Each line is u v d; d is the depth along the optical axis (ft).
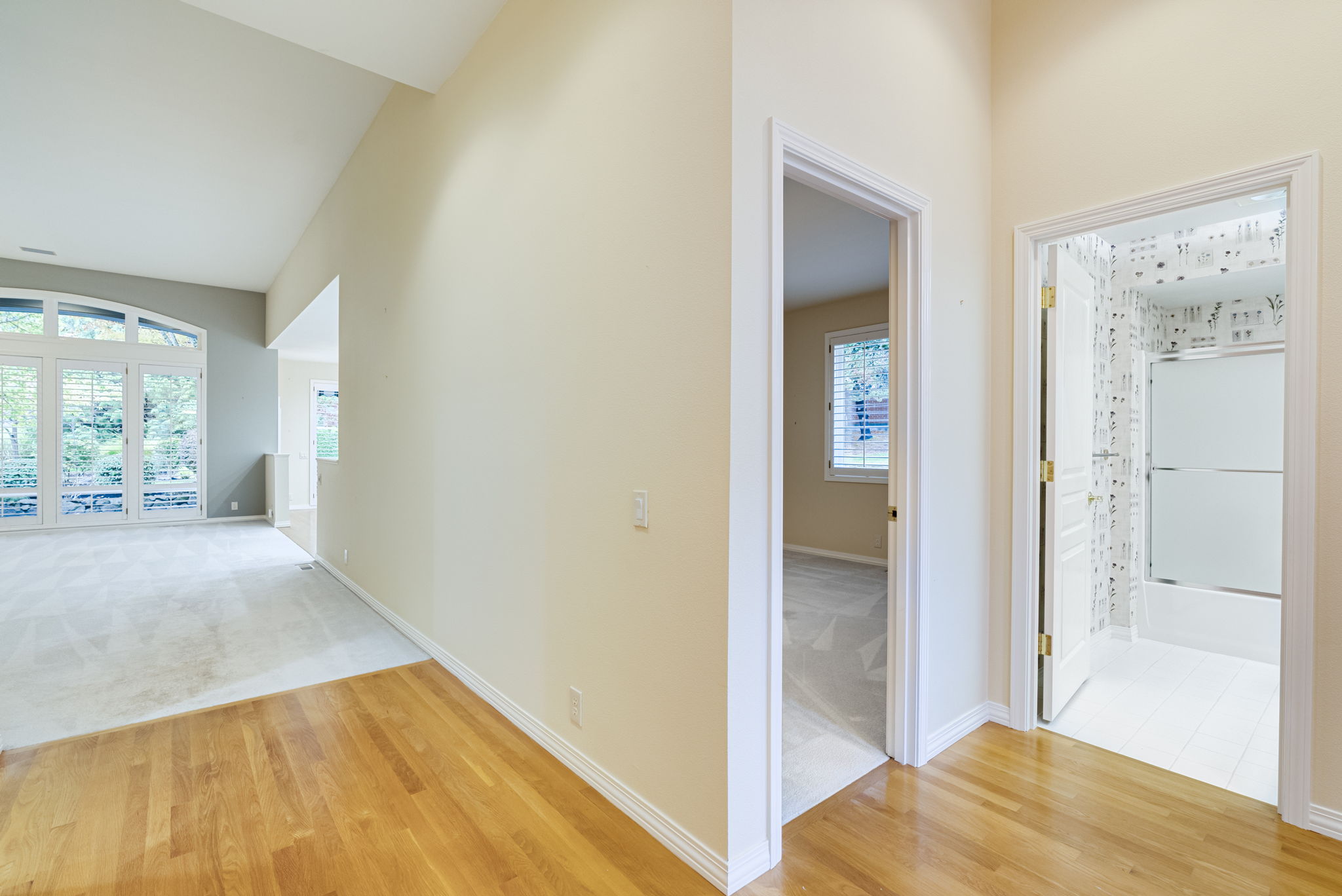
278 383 35.22
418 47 9.55
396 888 5.22
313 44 9.50
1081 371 9.37
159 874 5.35
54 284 26.09
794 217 12.98
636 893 5.17
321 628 12.73
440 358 10.68
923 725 7.29
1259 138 6.30
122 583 16.69
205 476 29.60
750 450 5.30
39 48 12.02
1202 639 11.59
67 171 17.12
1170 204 6.92
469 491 9.67
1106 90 7.44
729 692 5.16
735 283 5.16
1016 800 6.52
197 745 7.71
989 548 8.51
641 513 6.09
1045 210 7.98
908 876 5.33
